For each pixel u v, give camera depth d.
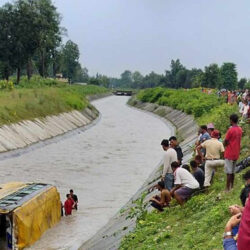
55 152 40.91
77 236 17.84
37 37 86.44
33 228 16.66
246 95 33.22
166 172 16.02
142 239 13.48
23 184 20.12
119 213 21.14
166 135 57.62
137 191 26.42
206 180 15.57
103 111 99.69
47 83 96.81
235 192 13.71
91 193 25.83
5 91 60.31
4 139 38.41
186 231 12.29
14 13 84.50
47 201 18.59
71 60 162.62
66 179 29.42
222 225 11.35
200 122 45.31
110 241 15.80
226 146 14.02
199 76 112.31
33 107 52.72
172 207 15.43
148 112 99.06
